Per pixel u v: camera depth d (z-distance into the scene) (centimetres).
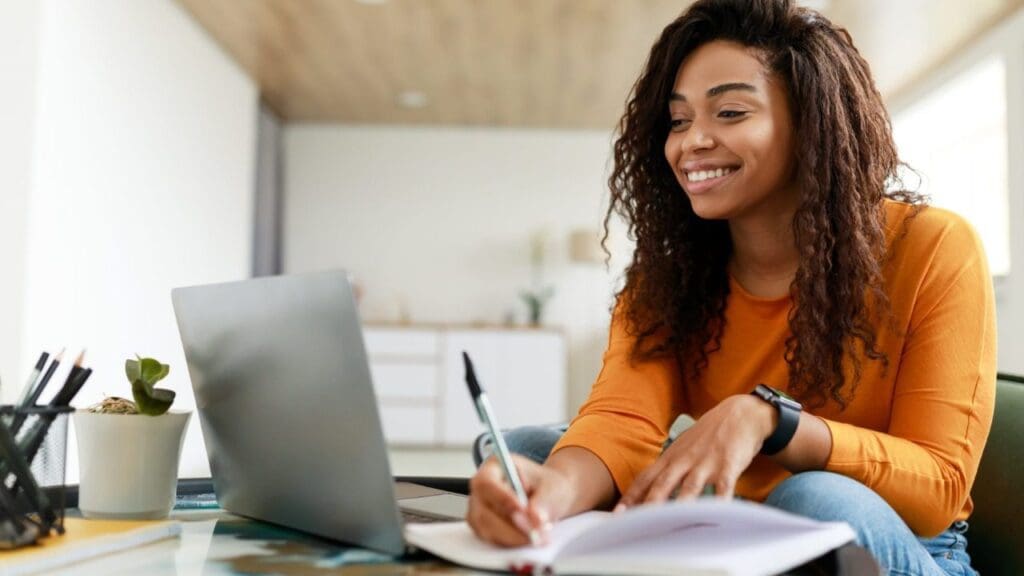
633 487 79
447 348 611
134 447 81
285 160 662
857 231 97
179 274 419
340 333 65
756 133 97
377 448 64
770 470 104
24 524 66
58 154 309
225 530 81
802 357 99
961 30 428
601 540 57
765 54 98
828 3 397
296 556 68
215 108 464
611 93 554
